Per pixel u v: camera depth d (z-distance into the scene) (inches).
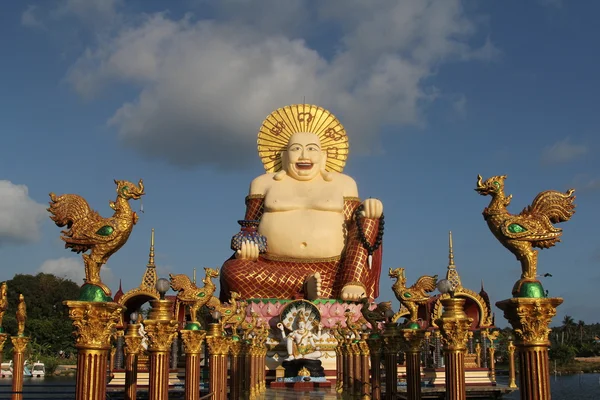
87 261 518.9
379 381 1015.6
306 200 1861.5
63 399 798.5
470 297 1571.1
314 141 1957.4
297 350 1589.6
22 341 1022.4
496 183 546.6
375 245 1790.1
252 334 1326.3
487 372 1498.5
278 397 1243.8
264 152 2063.2
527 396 509.7
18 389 955.3
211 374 941.2
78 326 505.0
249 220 1892.2
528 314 511.2
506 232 531.8
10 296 3617.1
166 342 666.2
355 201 1905.8
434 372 1528.1
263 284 1736.0
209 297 841.5
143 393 1306.6
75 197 532.1
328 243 1801.2
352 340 1180.5
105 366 516.4
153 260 1557.6
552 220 547.8
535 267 530.9
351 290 1679.4
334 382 1611.7
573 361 4067.4
